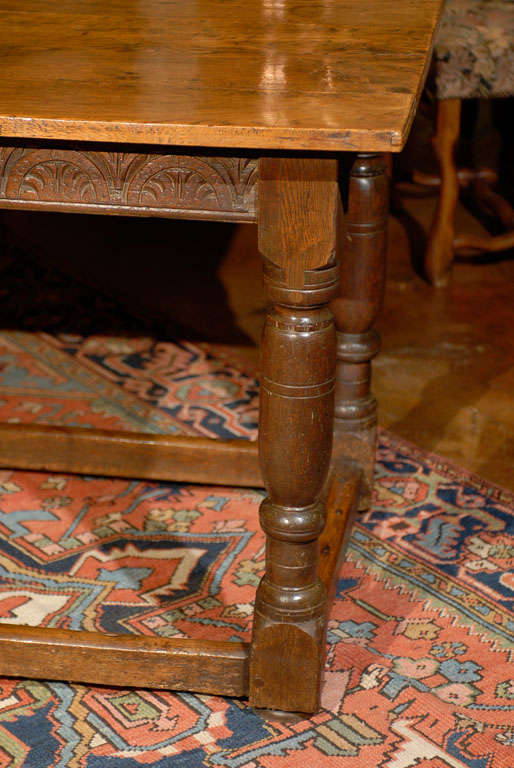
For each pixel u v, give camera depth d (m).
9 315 3.51
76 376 3.11
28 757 1.70
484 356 3.23
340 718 1.80
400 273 3.82
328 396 1.63
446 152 3.54
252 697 1.80
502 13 3.64
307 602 1.74
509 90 3.36
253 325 3.46
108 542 2.31
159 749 1.72
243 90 1.53
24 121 1.40
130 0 2.20
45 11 2.08
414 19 1.99
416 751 1.71
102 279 3.81
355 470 2.35
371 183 2.15
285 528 1.70
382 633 2.01
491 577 2.20
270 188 1.51
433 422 2.87
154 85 1.56
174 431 2.78
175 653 1.80
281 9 2.10
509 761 1.69
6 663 1.85
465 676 1.89
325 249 1.52
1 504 2.46
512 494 2.51
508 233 3.72
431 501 2.49
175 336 3.38
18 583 2.15
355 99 1.47
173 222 4.36
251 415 2.88
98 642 1.82
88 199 1.56
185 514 2.43
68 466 2.54
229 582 2.17
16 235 4.20
